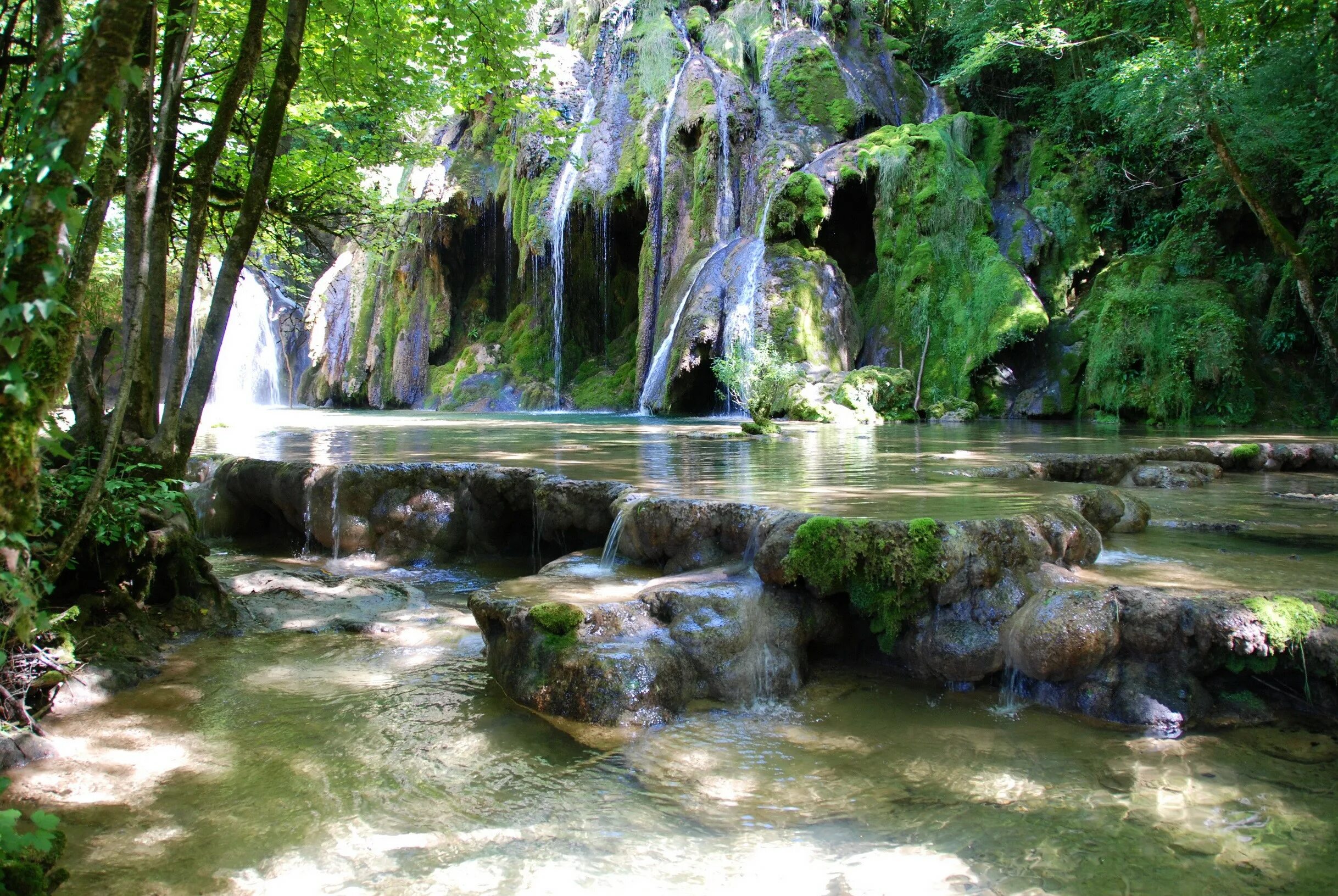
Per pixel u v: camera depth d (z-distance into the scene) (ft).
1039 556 14.32
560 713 12.71
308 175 37.70
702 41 79.05
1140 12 55.62
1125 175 60.23
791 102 72.23
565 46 88.22
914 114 75.20
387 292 93.25
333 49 31.58
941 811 9.91
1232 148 49.88
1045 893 8.32
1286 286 49.93
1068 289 60.90
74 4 21.56
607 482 20.15
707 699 13.20
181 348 18.07
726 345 60.13
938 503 16.75
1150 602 12.39
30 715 12.58
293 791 10.72
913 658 13.93
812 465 25.46
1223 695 12.03
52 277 6.73
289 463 24.52
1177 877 8.50
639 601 14.32
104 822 9.96
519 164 81.25
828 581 14.10
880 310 62.34
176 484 18.12
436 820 10.00
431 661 15.58
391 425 50.14
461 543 22.97
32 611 8.29
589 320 86.28
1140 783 10.36
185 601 17.31
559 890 8.55
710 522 16.52
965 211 61.87
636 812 10.11
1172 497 24.95
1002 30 66.59
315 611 18.48
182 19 13.67
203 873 8.89
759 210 67.77
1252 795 10.01
